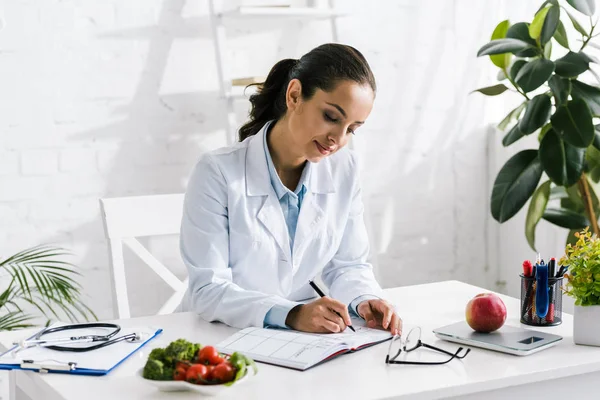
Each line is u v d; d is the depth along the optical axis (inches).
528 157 117.1
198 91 125.2
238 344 62.4
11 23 113.4
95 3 118.1
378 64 137.5
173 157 124.8
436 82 142.4
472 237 148.9
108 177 121.2
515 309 75.2
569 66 107.4
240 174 74.0
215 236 72.9
